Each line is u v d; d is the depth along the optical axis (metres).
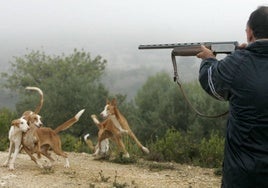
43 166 9.66
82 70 68.69
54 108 39.38
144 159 11.73
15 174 8.83
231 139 3.34
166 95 37.78
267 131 3.21
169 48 4.13
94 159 11.27
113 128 11.62
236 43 3.85
